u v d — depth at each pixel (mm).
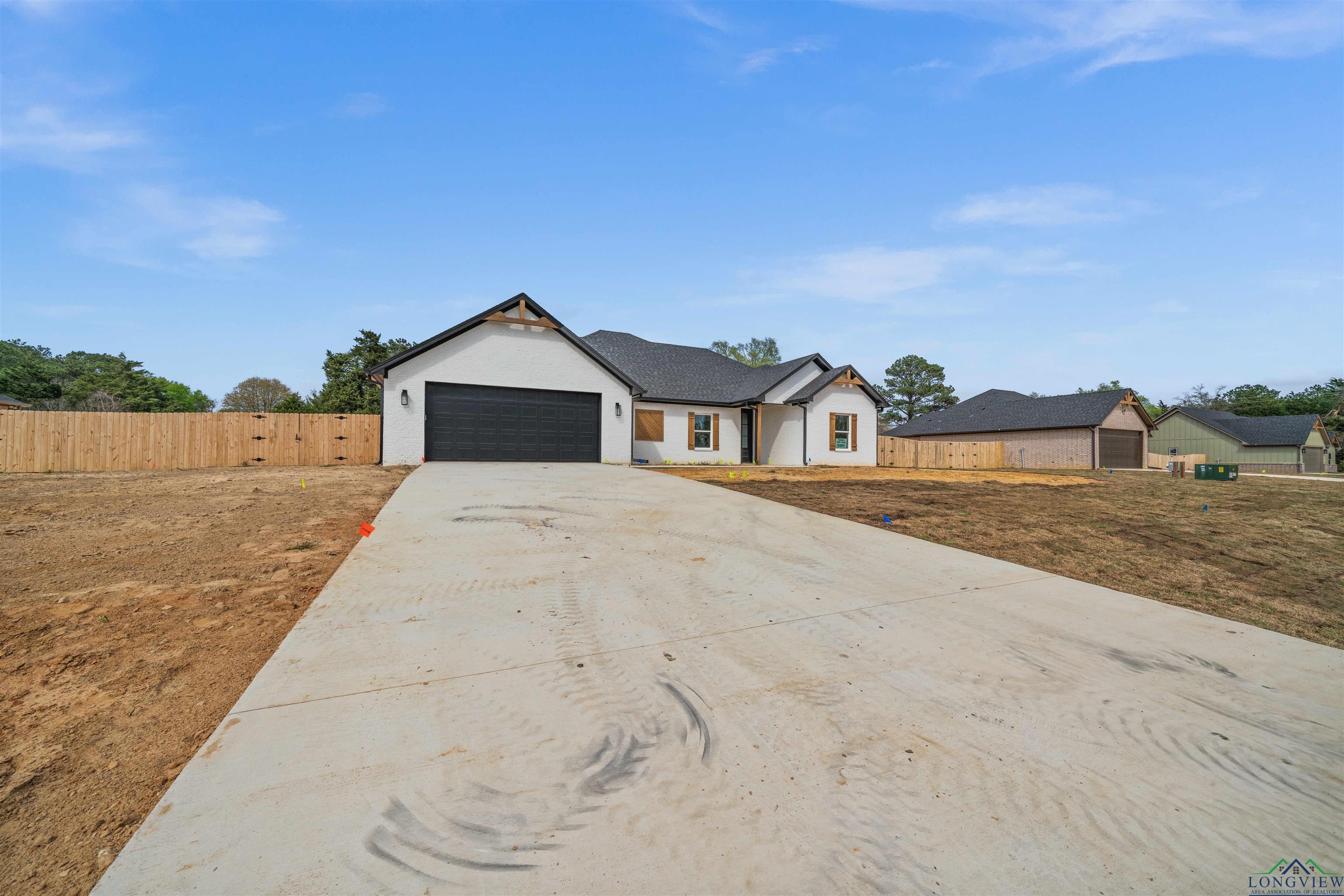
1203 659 4441
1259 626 5453
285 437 15109
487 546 6527
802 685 3734
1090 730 3332
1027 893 2150
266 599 4766
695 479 13039
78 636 3932
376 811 2418
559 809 2494
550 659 3916
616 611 4844
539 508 8695
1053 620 5133
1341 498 14758
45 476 11305
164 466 14070
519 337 16141
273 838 2238
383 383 14961
